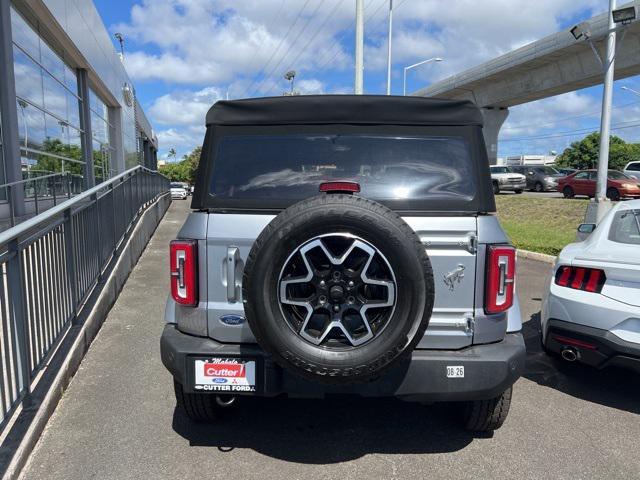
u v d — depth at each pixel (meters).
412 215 3.15
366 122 3.37
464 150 3.33
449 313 3.11
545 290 4.86
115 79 21.64
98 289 6.43
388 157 3.35
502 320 3.20
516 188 29.00
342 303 2.81
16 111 10.06
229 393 3.13
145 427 3.73
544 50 29.97
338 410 4.07
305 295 2.96
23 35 11.09
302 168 3.35
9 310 3.45
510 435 3.70
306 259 2.79
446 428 3.79
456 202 3.23
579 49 28.81
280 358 2.81
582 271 4.33
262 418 3.91
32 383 3.99
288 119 3.39
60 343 4.82
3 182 9.79
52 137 13.16
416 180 3.30
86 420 3.82
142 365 4.88
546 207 19.88
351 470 3.22
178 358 3.14
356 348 2.77
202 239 3.18
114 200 8.12
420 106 3.36
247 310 2.81
